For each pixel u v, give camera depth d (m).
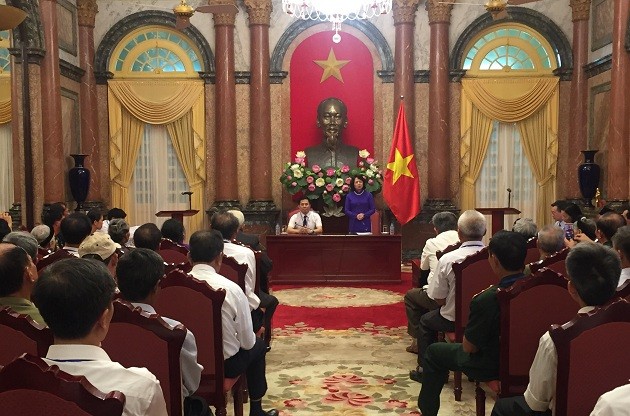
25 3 9.17
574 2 11.41
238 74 11.76
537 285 3.09
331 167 10.77
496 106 11.75
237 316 3.44
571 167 11.63
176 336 2.49
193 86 11.86
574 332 2.37
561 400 2.42
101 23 11.73
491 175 12.02
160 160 12.03
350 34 12.00
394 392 4.64
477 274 4.14
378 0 9.38
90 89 11.51
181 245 5.57
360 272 9.35
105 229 7.13
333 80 12.05
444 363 3.64
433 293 4.50
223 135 11.65
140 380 1.82
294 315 7.29
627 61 9.40
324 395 4.58
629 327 2.35
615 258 2.55
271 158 12.02
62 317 1.75
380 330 6.59
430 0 11.48
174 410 2.52
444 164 11.61
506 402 3.02
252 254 4.73
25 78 9.41
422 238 11.69
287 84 12.03
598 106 10.95
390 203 10.59
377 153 12.02
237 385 3.84
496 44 11.86
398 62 11.60
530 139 11.87
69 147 10.87
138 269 2.68
